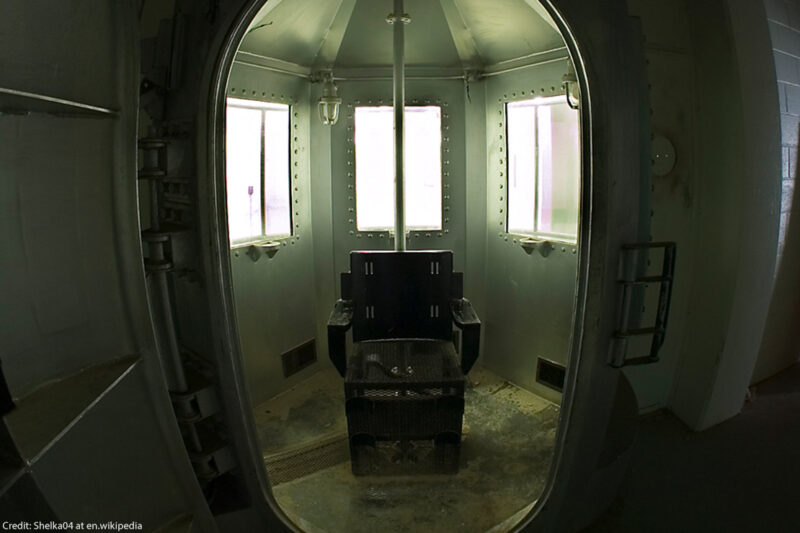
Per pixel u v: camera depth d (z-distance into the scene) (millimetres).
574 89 3156
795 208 3840
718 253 3148
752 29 3041
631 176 1966
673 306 3324
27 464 991
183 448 1660
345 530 2385
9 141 1090
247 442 2047
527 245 3549
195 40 1790
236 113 3250
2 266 1096
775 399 3742
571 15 1852
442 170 3871
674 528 2465
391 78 3750
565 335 3443
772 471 2898
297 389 3867
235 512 2119
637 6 2938
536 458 2959
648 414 3486
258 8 1746
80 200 1300
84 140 1290
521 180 3658
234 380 1964
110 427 1338
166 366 1907
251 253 3436
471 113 3803
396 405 2658
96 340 1380
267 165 3502
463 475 2805
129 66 1366
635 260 2004
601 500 2484
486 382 3936
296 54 3480
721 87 3020
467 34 3541
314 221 3914
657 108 3047
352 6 3334
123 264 1426
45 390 1233
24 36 1057
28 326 1175
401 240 3232
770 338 4020
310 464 2924
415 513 2498
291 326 3824
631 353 3256
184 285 2072
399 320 3195
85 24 1234
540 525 2207
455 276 3195
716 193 3135
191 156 1788
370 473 2803
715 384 3227
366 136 3844
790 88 3654
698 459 3021
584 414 2119
